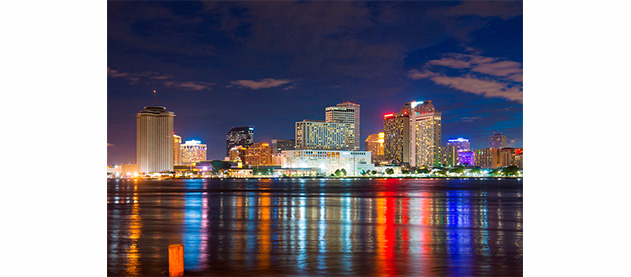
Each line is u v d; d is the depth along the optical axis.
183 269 23.95
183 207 71.19
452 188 159.62
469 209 64.50
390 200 87.38
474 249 31.34
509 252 30.17
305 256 28.92
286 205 74.31
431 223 46.84
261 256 29.00
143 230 42.31
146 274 24.36
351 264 26.45
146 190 153.00
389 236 37.56
